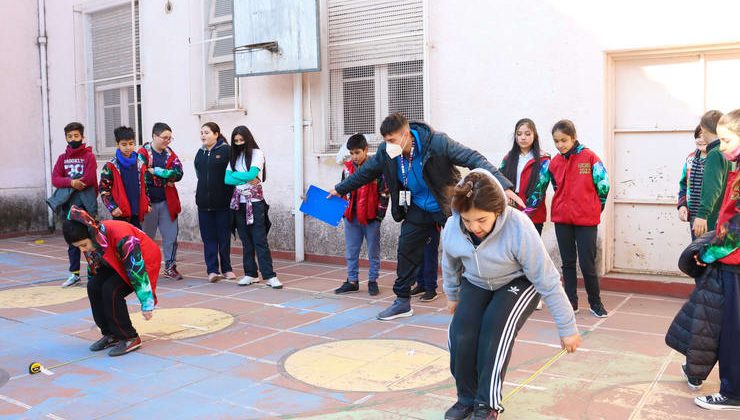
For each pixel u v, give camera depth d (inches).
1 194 416.2
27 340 190.4
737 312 128.2
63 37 420.8
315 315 212.8
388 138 184.2
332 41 303.7
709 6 218.2
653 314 206.8
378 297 238.5
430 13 273.4
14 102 420.5
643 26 229.1
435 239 227.9
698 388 140.7
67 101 423.5
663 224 237.9
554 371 154.7
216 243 273.9
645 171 240.1
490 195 105.1
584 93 241.3
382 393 142.9
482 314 118.4
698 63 228.5
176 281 274.8
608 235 245.3
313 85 309.9
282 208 324.8
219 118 344.5
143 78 375.6
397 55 285.3
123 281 173.8
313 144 311.4
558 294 111.7
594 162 200.8
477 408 115.0
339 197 220.1
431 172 184.4
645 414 129.4
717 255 129.3
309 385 148.9
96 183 270.8
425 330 193.0
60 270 307.6
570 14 241.9
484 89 262.4
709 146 167.5
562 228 207.3
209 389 147.9
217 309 223.0
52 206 264.5
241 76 318.7
